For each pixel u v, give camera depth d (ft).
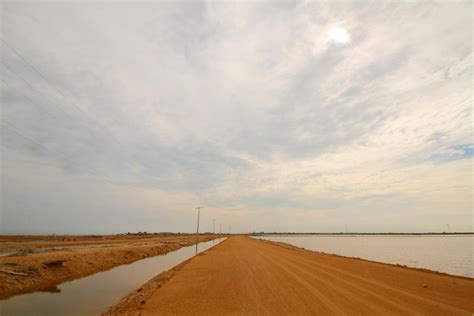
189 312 30.96
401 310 29.86
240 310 31.14
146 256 125.70
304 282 47.14
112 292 51.47
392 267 67.26
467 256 135.95
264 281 48.73
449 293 37.68
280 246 176.35
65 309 39.50
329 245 261.85
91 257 90.07
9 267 59.77
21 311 38.73
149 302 36.19
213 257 98.84
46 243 152.46
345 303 33.04
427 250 183.83
